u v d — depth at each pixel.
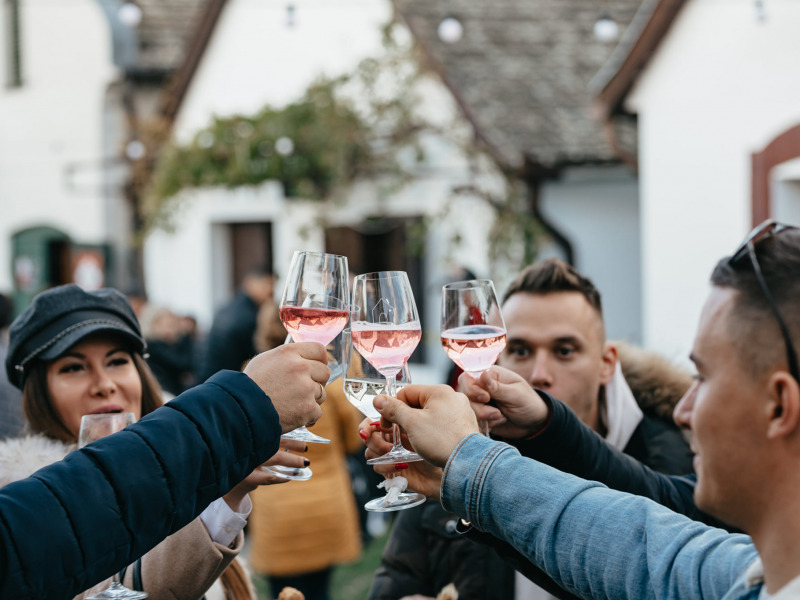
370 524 5.43
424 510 2.19
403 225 8.16
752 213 5.24
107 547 1.15
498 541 1.45
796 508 0.93
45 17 12.34
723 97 5.43
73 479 1.16
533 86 7.67
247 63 9.83
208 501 1.24
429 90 7.66
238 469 1.26
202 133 8.25
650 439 2.08
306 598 3.90
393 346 1.56
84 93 12.16
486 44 7.95
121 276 11.97
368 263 8.55
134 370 2.12
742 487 0.97
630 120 6.40
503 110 7.34
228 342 6.34
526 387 1.62
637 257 7.61
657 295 6.02
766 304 0.94
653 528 1.21
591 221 7.52
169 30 12.20
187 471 1.20
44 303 2.01
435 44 7.69
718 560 1.12
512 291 2.13
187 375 6.66
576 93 7.69
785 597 0.88
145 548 1.19
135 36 11.95
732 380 0.96
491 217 7.32
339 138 7.63
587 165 7.06
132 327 2.12
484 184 7.46
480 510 1.32
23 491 1.14
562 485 1.29
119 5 11.95
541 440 1.61
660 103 5.92
